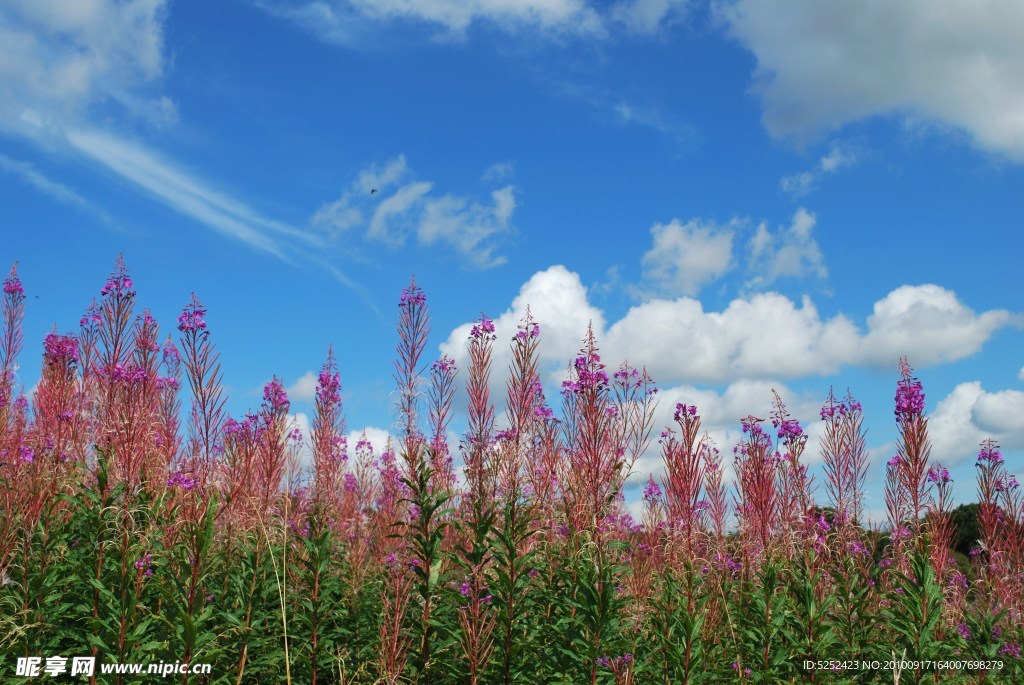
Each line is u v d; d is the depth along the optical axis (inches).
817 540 85.5
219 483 83.3
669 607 70.0
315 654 71.3
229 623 69.6
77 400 93.6
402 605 72.8
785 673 71.7
